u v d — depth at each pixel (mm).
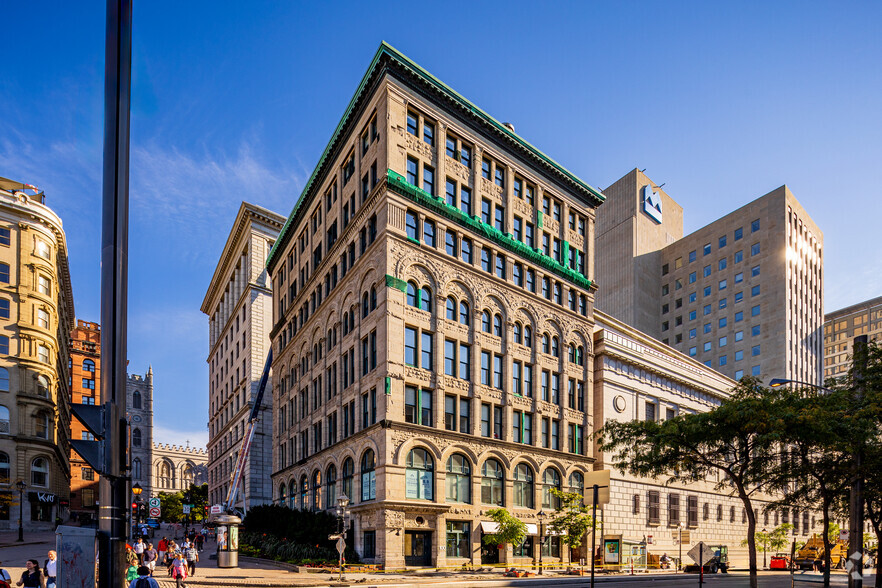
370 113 43844
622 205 117062
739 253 105938
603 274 117938
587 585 32938
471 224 44688
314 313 52031
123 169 7391
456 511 39219
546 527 43250
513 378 45594
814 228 111562
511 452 43688
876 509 32281
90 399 108688
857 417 24875
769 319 99500
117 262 7195
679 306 113875
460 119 45625
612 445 29719
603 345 53469
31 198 70000
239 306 81375
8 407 61312
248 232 78875
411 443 37938
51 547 42812
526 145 49562
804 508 31562
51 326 67812
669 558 53031
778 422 23750
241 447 69875
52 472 65125
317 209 55062
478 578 33250
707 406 65688
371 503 36719
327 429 47594
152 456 143500
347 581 29312
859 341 29203
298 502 51812
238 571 33969
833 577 23922
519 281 48125
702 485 61406
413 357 39781
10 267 63844
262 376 71438
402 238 40125
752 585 24406
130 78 7648
